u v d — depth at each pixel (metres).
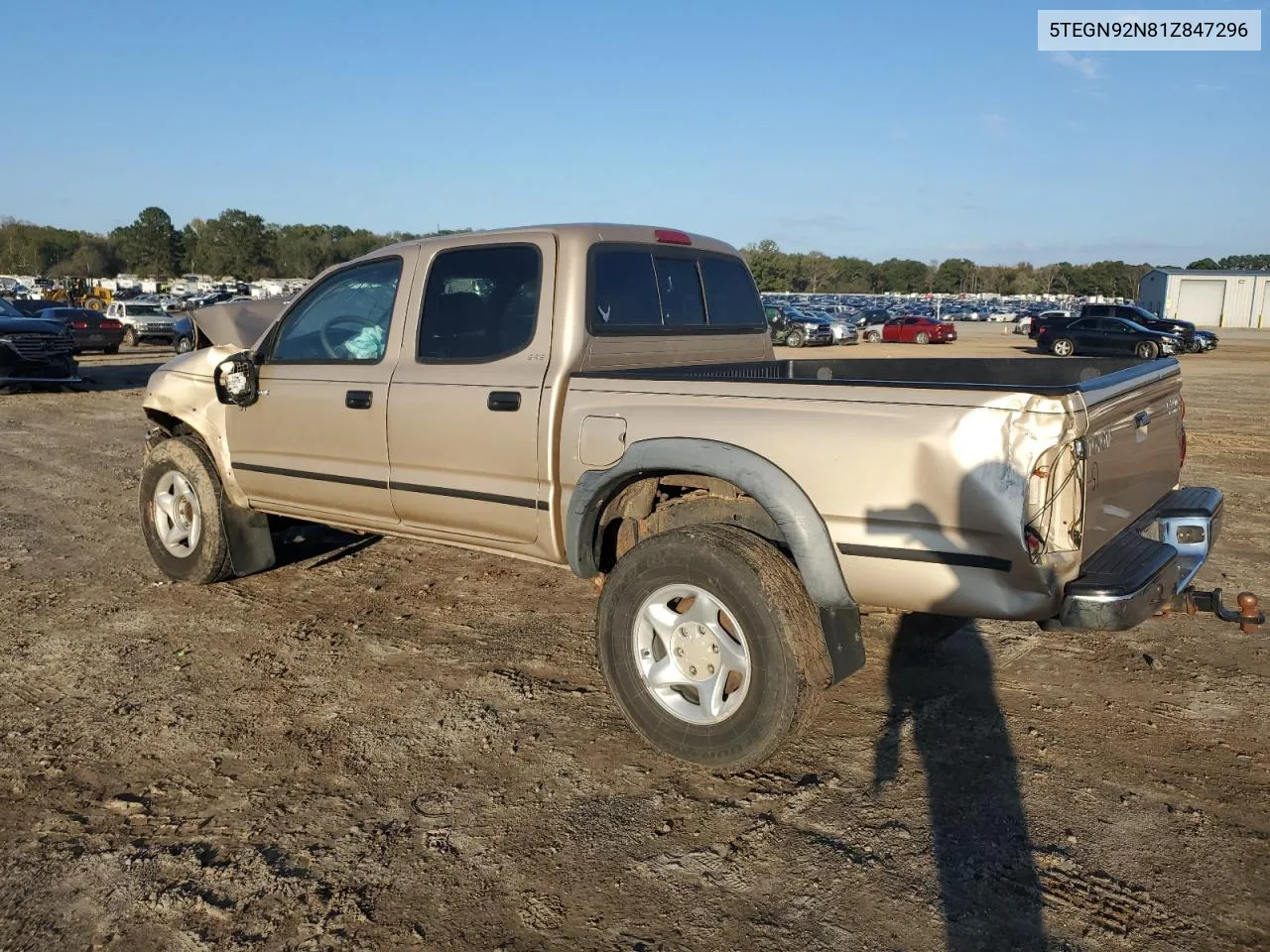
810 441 3.22
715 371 4.53
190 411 5.39
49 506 7.87
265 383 4.97
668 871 2.92
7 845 3.06
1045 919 2.68
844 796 3.33
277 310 6.70
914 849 3.01
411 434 4.34
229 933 2.65
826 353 33.91
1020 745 3.68
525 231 4.15
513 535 4.13
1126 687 4.19
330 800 3.32
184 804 3.30
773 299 95.44
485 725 3.88
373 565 6.09
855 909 2.73
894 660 4.50
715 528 3.45
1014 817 3.19
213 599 5.43
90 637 4.85
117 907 2.75
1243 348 36.38
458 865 2.95
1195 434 12.45
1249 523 7.29
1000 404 2.92
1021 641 4.73
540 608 5.29
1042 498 2.87
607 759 3.61
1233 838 3.06
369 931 2.66
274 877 2.89
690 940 2.61
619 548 4.06
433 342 4.36
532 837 3.10
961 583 3.02
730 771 3.50
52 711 4.02
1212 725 3.83
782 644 3.20
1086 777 3.43
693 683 3.46
